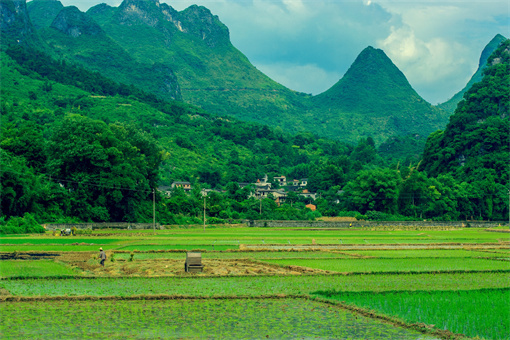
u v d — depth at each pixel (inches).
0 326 1289.4
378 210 7760.8
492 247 3558.1
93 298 1598.2
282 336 1251.2
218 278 2034.9
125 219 5639.8
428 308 1539.1
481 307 1547.7
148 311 1467.8
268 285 1884.8
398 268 2363.4
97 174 5433.1
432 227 6712.6
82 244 3314.5
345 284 1927.9
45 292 1680.6
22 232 4355.3
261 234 4795.8
